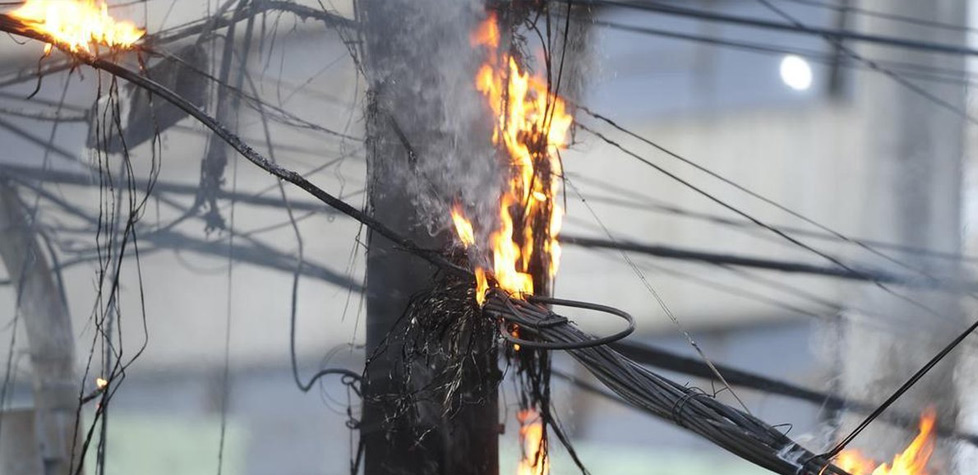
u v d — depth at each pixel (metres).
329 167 18.52
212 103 17.94
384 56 13.48
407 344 12.66
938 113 21.14
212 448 20.64
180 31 17.44
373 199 13.20
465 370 12.57
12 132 20.98
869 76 21.72
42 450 21.52
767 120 22.23
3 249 21.28
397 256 13.00
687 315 22.08
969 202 20.78
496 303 11.34
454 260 12.76
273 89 18.11
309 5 16.27
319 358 19.45
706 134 22.36
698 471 20.62
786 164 22.17
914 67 20.16
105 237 19.56
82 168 20.83
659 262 22.33
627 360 10.30
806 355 21.05
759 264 17.73
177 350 20.91
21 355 22.23
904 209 21.23
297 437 19.77
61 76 20.16
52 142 20.86
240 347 20.34
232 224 20.03
